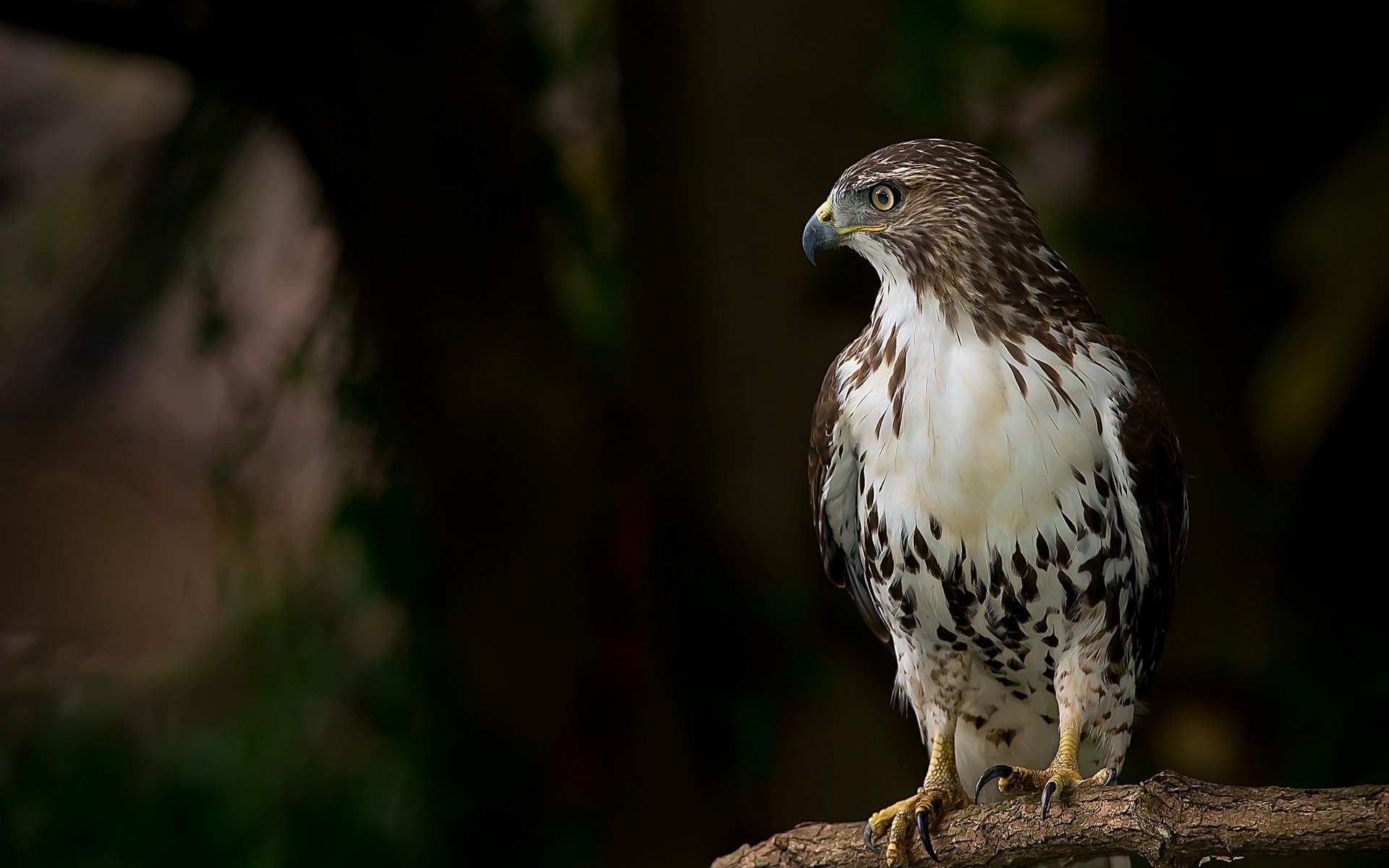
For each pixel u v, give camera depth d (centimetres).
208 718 1227
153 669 1293
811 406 1066
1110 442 716
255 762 1193
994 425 706
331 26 1009
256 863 1164
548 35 1200
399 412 1098
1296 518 1295
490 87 1065
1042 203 1245
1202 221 1236
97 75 1465
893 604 768
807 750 1094
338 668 1204
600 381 1183
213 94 1101
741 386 1071
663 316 1086
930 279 728
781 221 1048
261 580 1217
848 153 1046
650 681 1111
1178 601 1208
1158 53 1226
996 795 847
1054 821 625
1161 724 1182
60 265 1390
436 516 1108
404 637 1173
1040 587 724
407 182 1047
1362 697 1209
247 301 1418
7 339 1444
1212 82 1227
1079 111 1248
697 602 1102
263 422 1188
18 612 1972
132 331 1451
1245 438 1239
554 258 1207
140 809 1194
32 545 2006
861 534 768
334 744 1197
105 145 1419
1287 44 1211
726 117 1048
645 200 1081
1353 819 546
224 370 1216
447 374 1078
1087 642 737
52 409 1900
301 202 1289
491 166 1066
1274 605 1248
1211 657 1195
